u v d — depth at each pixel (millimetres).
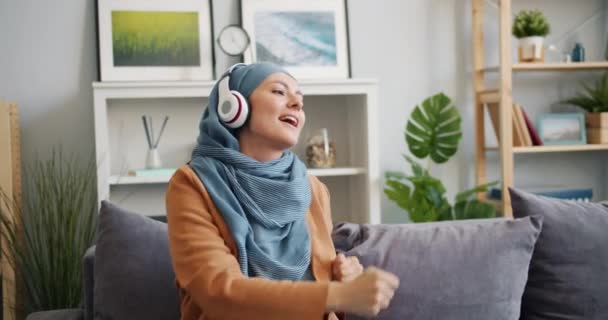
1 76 2742
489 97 2961
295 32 2902
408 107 3080
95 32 2795
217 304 1056
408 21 3068
